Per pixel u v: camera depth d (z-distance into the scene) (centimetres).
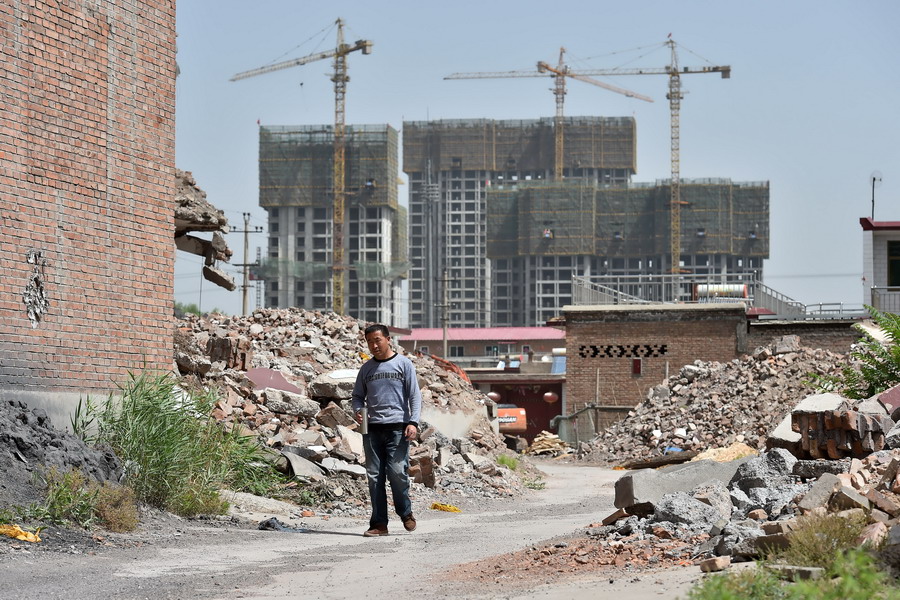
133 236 1531
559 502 1997
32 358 1360
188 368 2025
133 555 1025
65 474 1167
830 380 1695
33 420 1266
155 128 1578
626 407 4759
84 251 1448
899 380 1617
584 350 4862
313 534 1289
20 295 1348
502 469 2336
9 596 776
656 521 1026
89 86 1462
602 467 3594
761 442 3381
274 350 2606
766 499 1037
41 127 1388
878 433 1194
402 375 1271
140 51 1555
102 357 1470
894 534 709
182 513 1354
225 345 2217
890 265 4322
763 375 3931
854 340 4547
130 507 1191
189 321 2858
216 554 1058
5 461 1145
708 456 2508
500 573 887
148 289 1553
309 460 1778
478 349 11712
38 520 1097
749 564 760
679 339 4778
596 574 825
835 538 744
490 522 1515
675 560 852
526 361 8912
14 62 1350
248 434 1803
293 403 2055
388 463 1268
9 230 1337
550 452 4575
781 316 4791
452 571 922
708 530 978
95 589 822
